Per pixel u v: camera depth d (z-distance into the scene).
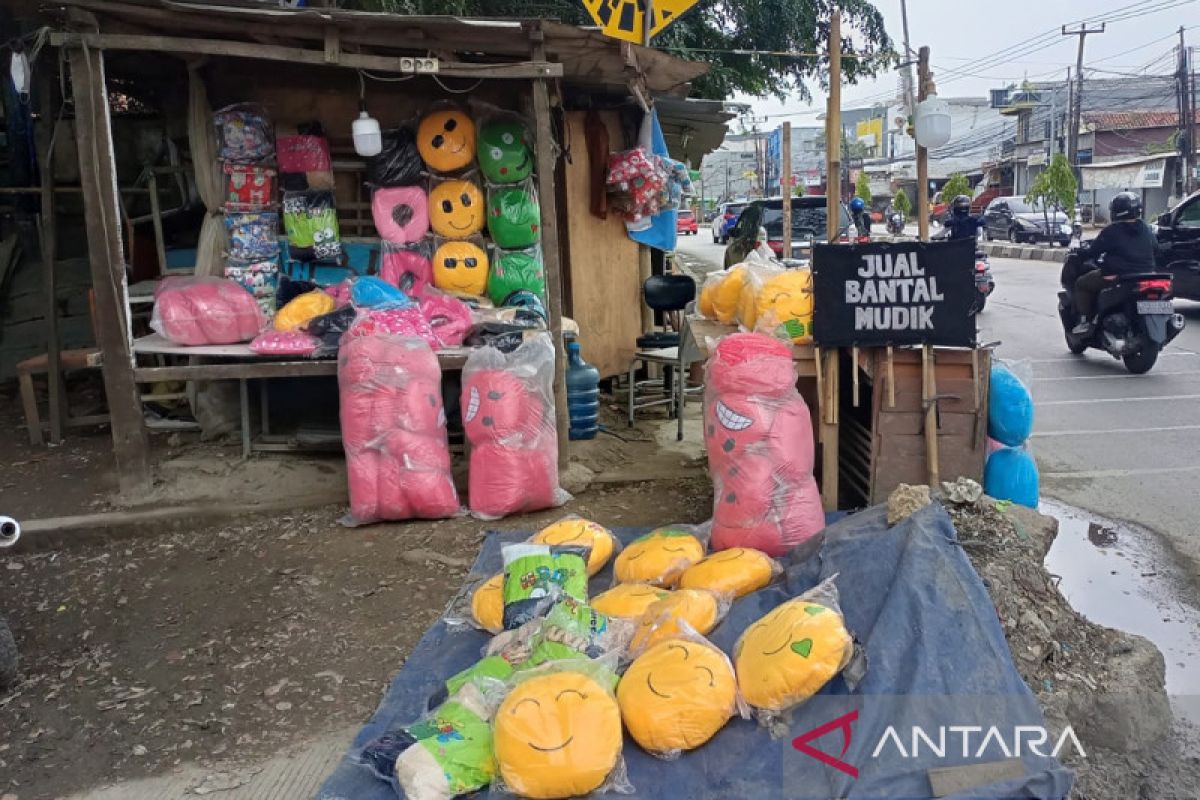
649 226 8.19
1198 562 4.48
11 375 8.00
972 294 4.14
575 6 10.41
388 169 6.17
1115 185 31.28
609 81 6.52
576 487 5.41
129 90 7.11
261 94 6.22
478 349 5.00
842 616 3.07
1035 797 2.43
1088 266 8.97
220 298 5.52
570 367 6.45
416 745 2.63
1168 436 6.49
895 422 4.32
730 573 3.53
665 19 5.68
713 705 2.69
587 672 2.78
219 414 6.19
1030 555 3.42
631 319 8.42
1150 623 3.90
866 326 4.26
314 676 3.50
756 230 11.41
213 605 4.12
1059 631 3.20
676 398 7.38
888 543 3.33
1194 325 10.97
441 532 4.79
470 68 5.25
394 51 5.49
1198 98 34.41
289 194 6.09
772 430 3.98
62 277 8.05
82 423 6.71
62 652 3.77
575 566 3.53
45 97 6.51
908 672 2.77
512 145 6.24
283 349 5.29
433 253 6.35
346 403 4.86
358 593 4.16
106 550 4.80
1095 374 8.62
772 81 14.88
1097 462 6.00
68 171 7.92
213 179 6.11
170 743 3.11
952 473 4.30
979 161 44.53
